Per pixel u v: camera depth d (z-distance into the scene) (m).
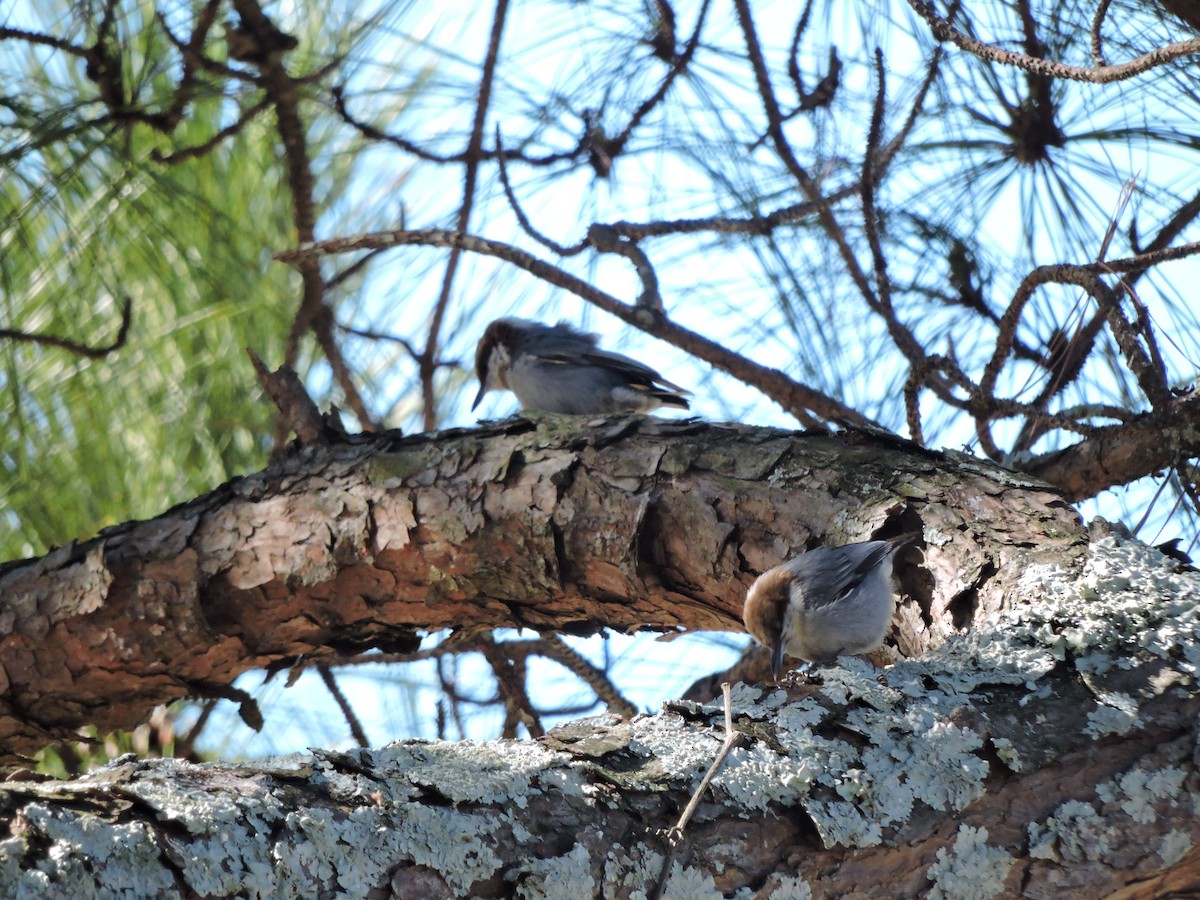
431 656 7.73
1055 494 5.63
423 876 3.32
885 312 7.20
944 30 5.89
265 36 7.21
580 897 3.41
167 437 8.21
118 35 7.36
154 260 7.96
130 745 8.17
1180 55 5.07
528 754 3.75
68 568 6.75
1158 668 4.11
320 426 6.95
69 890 2.91
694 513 6.19
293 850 3.22
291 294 8.95
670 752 3.83
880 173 8.21
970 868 3.71
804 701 4.10
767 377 8.02
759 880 3.59
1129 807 3.79
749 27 7.93
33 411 7.68
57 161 7.34
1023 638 4.36
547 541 6.32
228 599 6.70
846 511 5.89
